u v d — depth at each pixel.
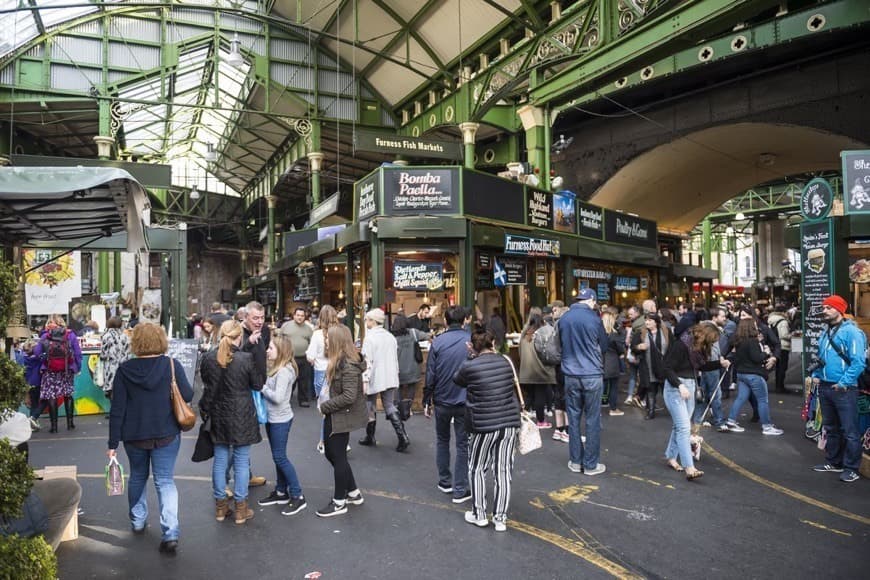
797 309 17.80
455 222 10.77
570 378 6.10
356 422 4.99
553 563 3.97
